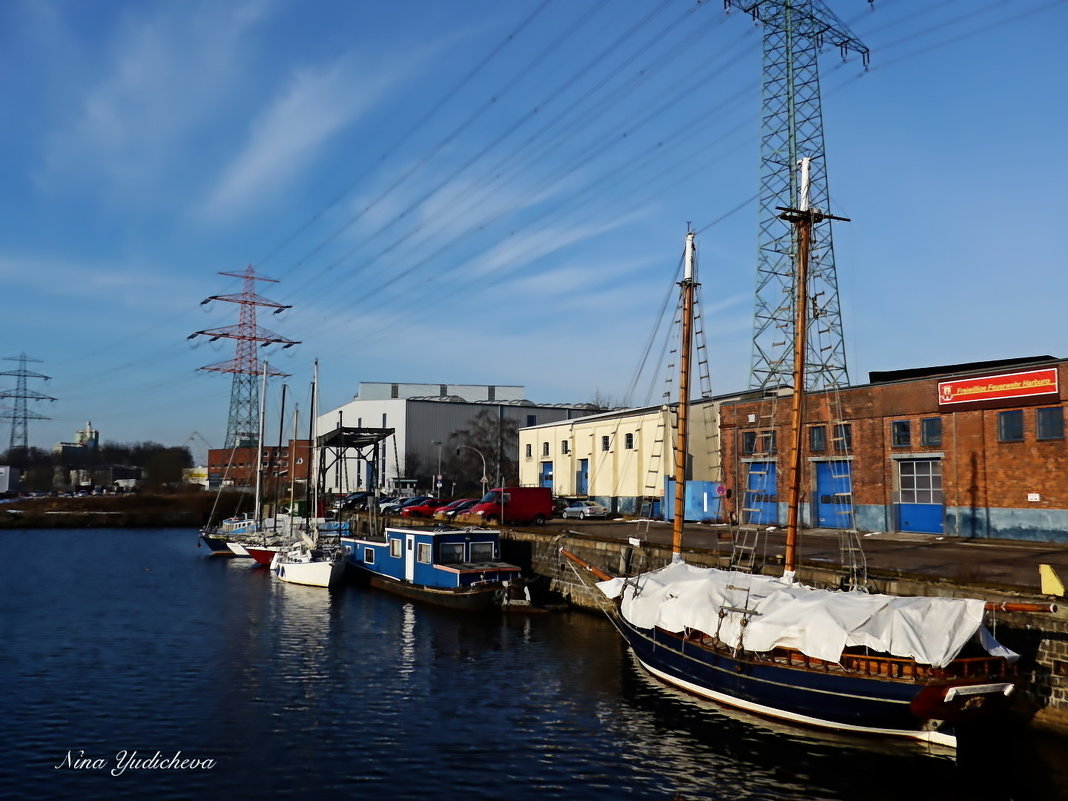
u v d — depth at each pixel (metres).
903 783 15.31
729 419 44.47
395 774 15.89
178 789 15.24
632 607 22.78
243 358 85.25
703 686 20.38
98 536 81.62
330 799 14.77
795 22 53.81
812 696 17.69
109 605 36.44
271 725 18.81
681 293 28.22
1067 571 22.91
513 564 39.47
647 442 55.69
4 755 16.98
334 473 113.88
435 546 36.31
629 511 56.88
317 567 42.00
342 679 22.83
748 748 17.14
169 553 62.97
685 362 27.64
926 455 34.00
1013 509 31.03
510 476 105.06
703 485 48.34
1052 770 15.66
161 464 121.81
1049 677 17.42
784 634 18.14
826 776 15.70
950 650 16.17
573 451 64.69
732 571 23.64
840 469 38.06
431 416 113.12
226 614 33.91
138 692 21.55
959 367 39.25
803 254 22.94
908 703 16.38
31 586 43.09
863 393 37.03
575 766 16.25
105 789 15.25
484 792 15.05
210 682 22.55
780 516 40.75
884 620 17.17
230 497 100.50
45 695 21.27
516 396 145.62
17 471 139.88
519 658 25.33
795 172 52.06
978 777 15.54
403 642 27.89
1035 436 30.48
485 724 18.81
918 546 29.98
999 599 18.67
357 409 116.88
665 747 17.25
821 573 23.23
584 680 22.59
